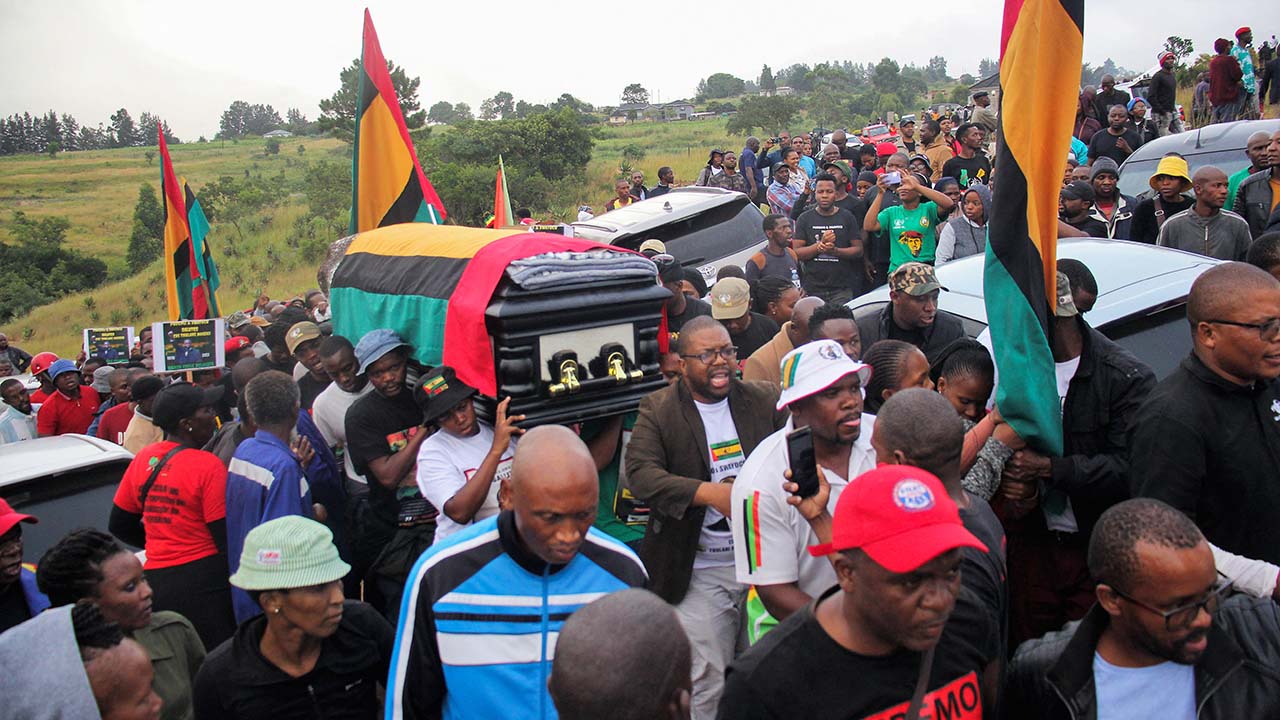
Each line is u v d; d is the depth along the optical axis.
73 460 5.96
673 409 3.94
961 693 2.35
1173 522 2.29
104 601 3.40
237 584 3.02
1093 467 3.72
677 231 10.27
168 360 7.37
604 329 3.88
